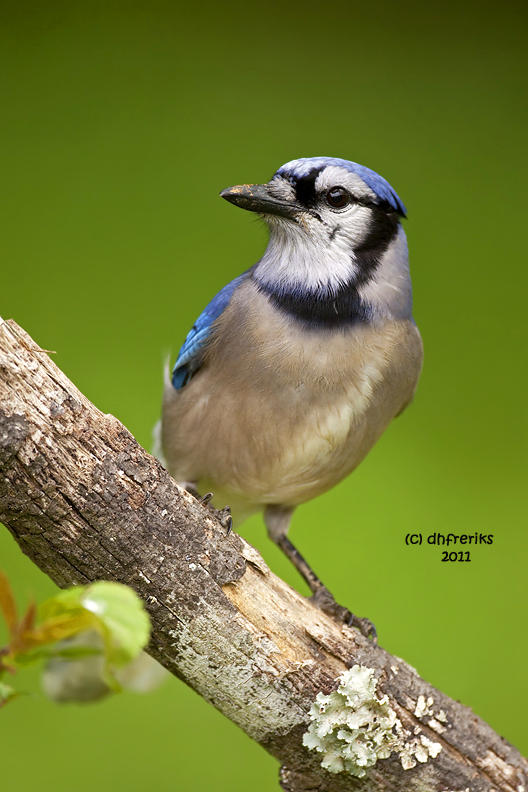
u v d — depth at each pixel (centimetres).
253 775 897
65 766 884
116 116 1302
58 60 1332
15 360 443
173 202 1253
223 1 1410
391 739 551
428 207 1296
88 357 1149
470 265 1270
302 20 1413
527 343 1227
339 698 541
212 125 1314
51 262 1202
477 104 1374
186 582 502
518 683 966
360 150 1324
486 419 1187
